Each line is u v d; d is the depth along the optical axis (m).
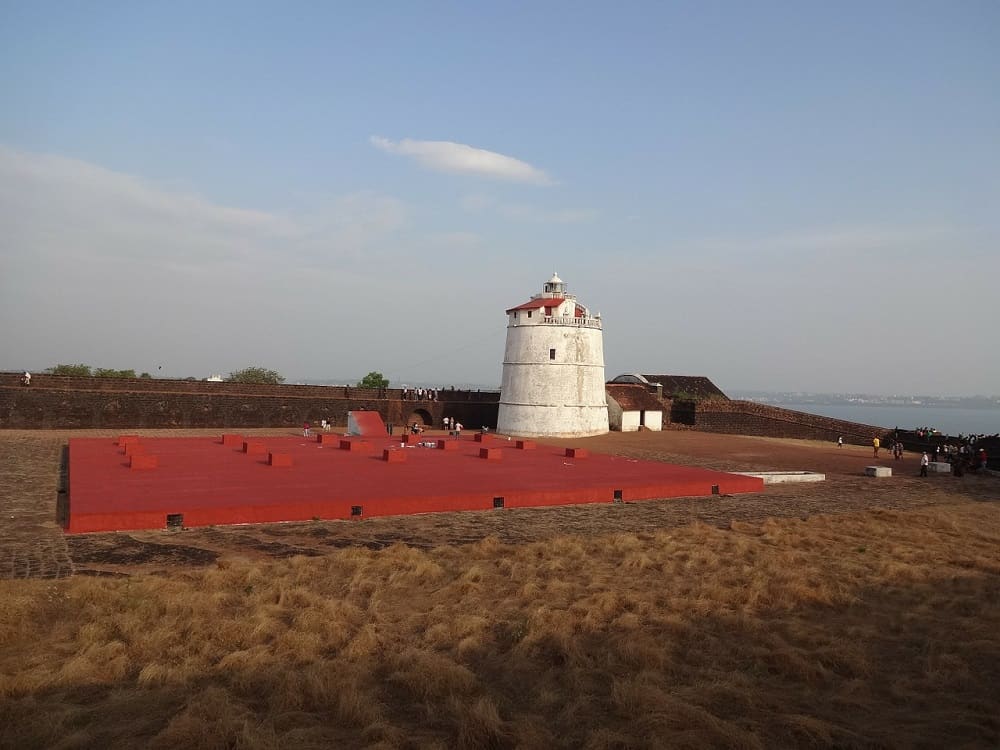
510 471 29.69
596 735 8.31
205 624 11.36
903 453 48.50
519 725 8.61
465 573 14.85
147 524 18.27
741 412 59.97
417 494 22.72
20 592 12.09
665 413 63.19
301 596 12.74
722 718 9.11
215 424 51.81
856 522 22.08
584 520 21.92
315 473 26.80
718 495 28.02
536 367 54.25
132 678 9.74
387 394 61.56
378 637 11.18
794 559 17.00
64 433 43.56
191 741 7.94
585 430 54.25
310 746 8.04
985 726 9.07
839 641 11.63
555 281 56.59
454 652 10.84
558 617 12.16
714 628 12.34
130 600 12.19
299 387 56.34
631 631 11.88
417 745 8.19
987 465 40.34
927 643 11.78
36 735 8.01
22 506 20.36
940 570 16.38
